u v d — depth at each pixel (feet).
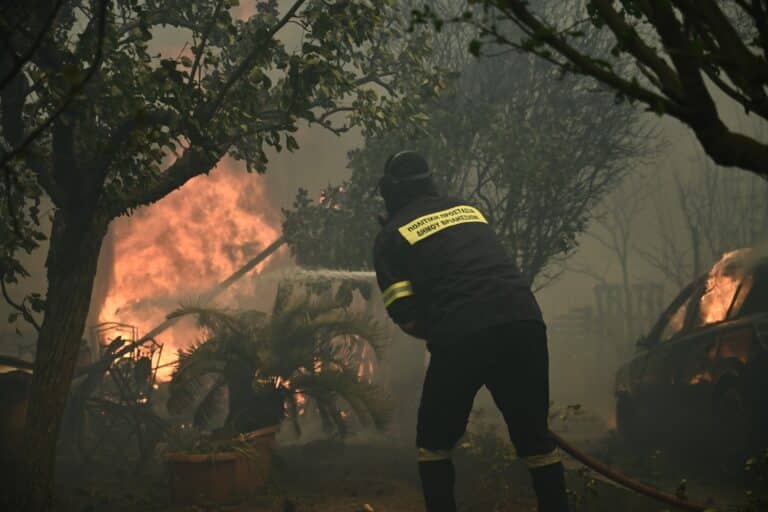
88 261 15.58
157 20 18.40
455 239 12.28
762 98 5.95
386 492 19.21
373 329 22.65
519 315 11.64
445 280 12.03
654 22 5.97
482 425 24.53
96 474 22.89
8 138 14.85
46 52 13.87
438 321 11.89
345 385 21.22
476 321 11.57
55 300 15.44
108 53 14.15
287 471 21.16
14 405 19.94
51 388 15.21
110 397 29.55
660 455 24.47
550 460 11.64
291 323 21.57
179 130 14.08
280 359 21.06
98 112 13.94
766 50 5.88
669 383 23.30
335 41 14.87
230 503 18.43
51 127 14.14
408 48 20.38
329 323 22.12
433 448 12.10
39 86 13.70
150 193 15.87
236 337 21.42
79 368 25.63
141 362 26.40
